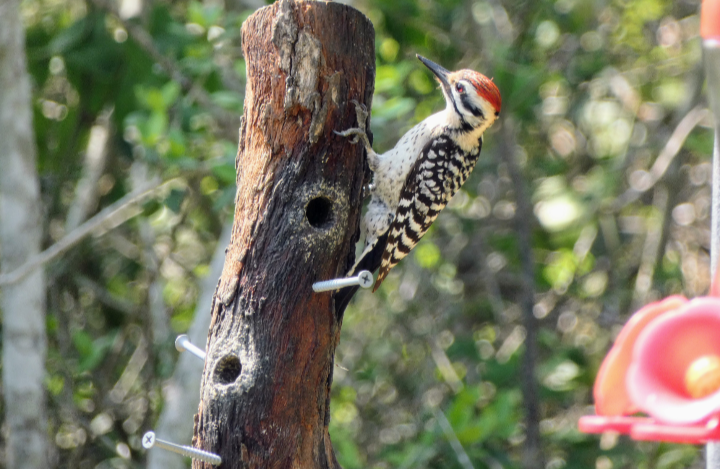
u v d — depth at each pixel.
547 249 14.62
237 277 5.86
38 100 12.86
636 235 15.17
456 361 13.66
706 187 14.64
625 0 15.03
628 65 15.33
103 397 12.17
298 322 5.76
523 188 12.86
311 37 5.82
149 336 12.26
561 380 13.40
